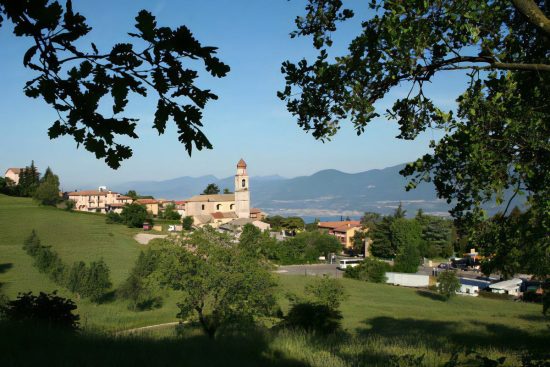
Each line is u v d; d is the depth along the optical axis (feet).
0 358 27.61
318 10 22.75
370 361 35.53
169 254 84.84
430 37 19.10
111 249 246.06
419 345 47.16
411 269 270.87
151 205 517.55
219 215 431.02
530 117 21.07
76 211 405.39
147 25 10.12
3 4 9.78
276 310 100.48
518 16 21.53
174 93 11.19
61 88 10.99
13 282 154.51
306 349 40.19
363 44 19.89
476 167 21.79
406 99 22.03
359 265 238.48
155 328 100.12
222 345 39.24
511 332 78.18
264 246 99.19
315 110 21.76
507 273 31.12
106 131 11.37
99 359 27.94
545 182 22.66
